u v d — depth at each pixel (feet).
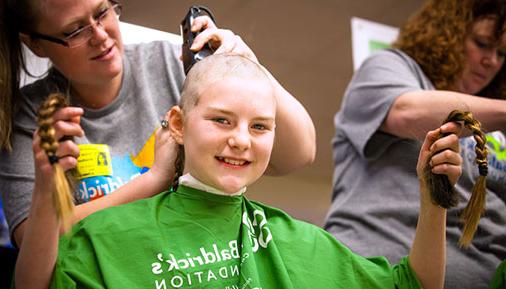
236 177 3.20
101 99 4.21
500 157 4.97
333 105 15.20
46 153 2.53
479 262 4.48
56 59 3.95
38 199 2.65
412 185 4.79
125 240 3.11
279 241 3.48
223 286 3.13
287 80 13.66
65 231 2.72
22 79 4.29
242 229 3.38
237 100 3.17
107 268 2.98
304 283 3.33
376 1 10.82
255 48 11.84
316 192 19.60
